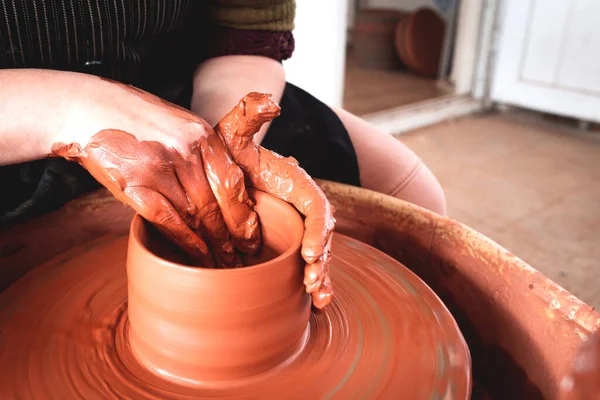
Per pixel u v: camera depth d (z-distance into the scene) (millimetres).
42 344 706
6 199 960
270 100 678
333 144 1187
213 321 610
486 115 3961
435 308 793
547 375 778
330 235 656
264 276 609
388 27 4609
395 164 1303
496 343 878
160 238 709
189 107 1057
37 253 945
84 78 738
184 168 682
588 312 750
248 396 637
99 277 832
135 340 678
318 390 653
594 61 3467
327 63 2727
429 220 976
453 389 668
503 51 3844
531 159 3199
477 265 901
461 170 3018
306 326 706
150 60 1092
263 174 723
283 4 1178
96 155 683
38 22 834
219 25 1145
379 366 693
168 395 635
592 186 2877
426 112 3693
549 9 3555
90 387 646
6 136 695
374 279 850
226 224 722
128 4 911
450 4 4480
